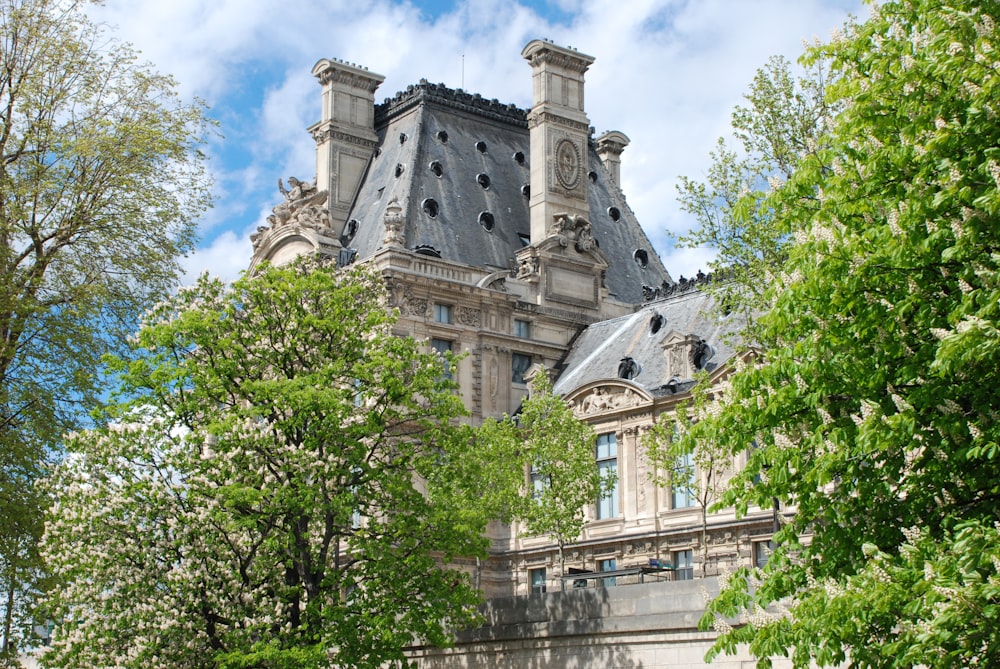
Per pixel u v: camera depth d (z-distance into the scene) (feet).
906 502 94.48
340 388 178.70
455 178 310.86
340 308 181.88
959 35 90.74
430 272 280.51
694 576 239.71
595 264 305.94
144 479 165.99
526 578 266.36
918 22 96.89
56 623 162.30
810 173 102.42
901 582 82.58
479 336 284.41
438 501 183.11
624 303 310.24
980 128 88.43
